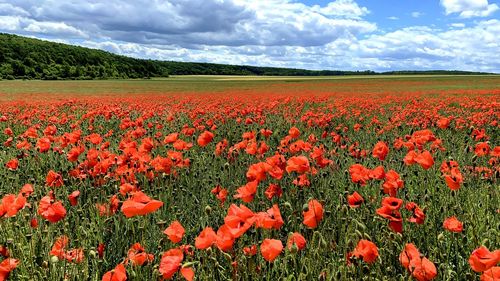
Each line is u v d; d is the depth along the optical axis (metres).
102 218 3.79
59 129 10.72
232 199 4.61
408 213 3.72
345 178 5.15
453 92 30.09
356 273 2.58
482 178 4.74
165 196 4.36
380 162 6.07
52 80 97.44
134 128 9.91
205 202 4.43
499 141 8.55
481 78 86.62
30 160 6.59
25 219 3.57
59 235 3.50
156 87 62.19
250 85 68.81
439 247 3.13
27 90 49.88
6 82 79.06
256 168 3.46
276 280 2.66
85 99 26.91
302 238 2.42
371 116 14.42
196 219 4.13
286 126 11.27
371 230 3.44
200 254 2.92
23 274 2.77
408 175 5.19
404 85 57.72
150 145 5.00
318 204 2.51
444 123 6.51
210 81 93.75
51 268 2.81
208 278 2.66
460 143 7.70
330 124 10.71
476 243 3.02
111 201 3.49
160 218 3.92
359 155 6.12
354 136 9.43
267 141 8.01
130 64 125.25
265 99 23.44
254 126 11.03
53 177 4.22
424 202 3.93
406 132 9.39
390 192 3.12
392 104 19.89
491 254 1.85
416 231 3.42
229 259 2.60
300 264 2.84
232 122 12.20
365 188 4.61
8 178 5.33
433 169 5.05
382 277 2.68
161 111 15.52
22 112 16.34
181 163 5.01
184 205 4.50
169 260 2.14
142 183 4.99
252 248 2.64
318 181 4.75
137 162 4.98
